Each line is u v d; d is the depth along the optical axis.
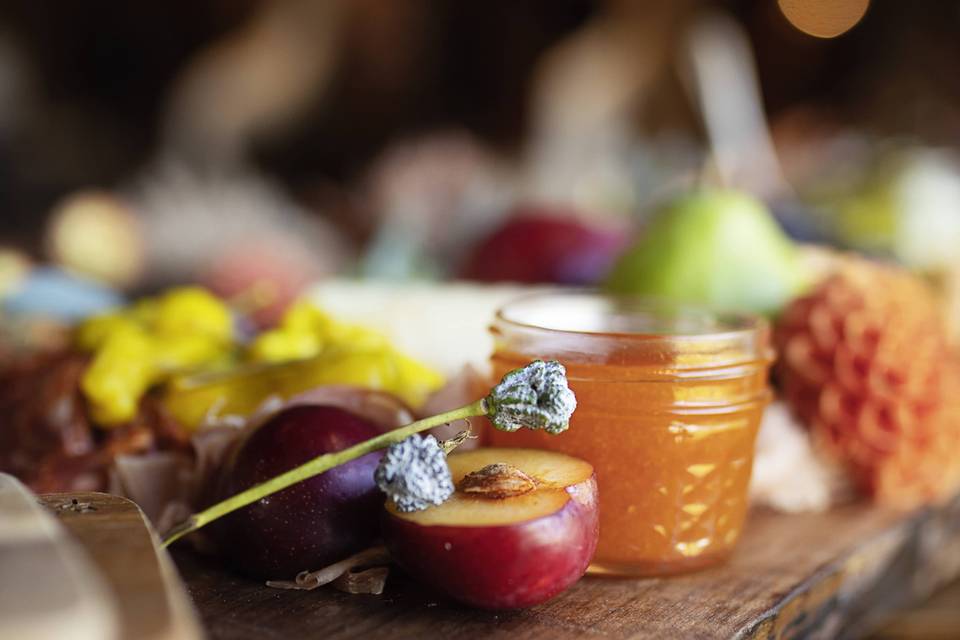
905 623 0.46
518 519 0.30
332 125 1.37
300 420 0.33
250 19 1.28
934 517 0.44
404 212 0.93
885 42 1.29
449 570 0.30
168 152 1.23
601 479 0.34
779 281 0.47
